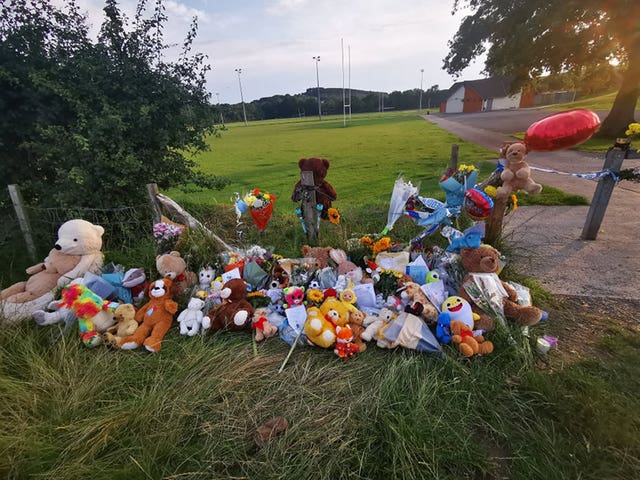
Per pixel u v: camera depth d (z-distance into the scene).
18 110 4.58
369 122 41.75
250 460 1.95
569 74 15.77
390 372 2.42
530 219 5.59
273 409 2.26
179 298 3.33
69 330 3.01
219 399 2.37
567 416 2.09
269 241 4.86
